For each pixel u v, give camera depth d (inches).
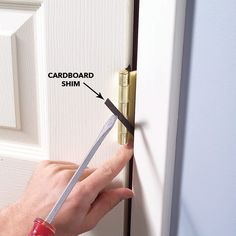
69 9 19.4
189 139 18.5
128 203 22.3
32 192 20.3
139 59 18.3
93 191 19.3
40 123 23.0
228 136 17.2
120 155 20.2
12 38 21.4
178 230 20.6
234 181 17.7
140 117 19.1
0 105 23.0
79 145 21.5
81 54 19.9
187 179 19.2
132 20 18.9
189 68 17.6
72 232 19.5
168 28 16.9
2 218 19.9
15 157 23.9
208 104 17.3
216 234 19.0
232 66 16.3
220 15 15.9
